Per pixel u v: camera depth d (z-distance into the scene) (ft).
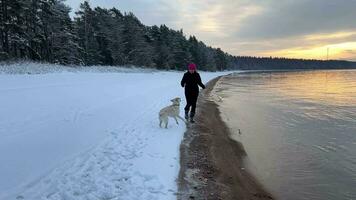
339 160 28.19
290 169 26.07
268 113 52.39
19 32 129.18
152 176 21.77
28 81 63.41
